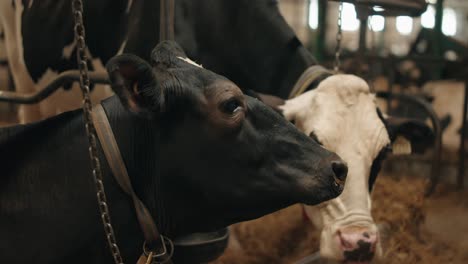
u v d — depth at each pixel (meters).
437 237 4.72
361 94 3.11
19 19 3.89
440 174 6.36
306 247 4.27
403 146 3.53
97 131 1.92
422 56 6.20
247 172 1.96
